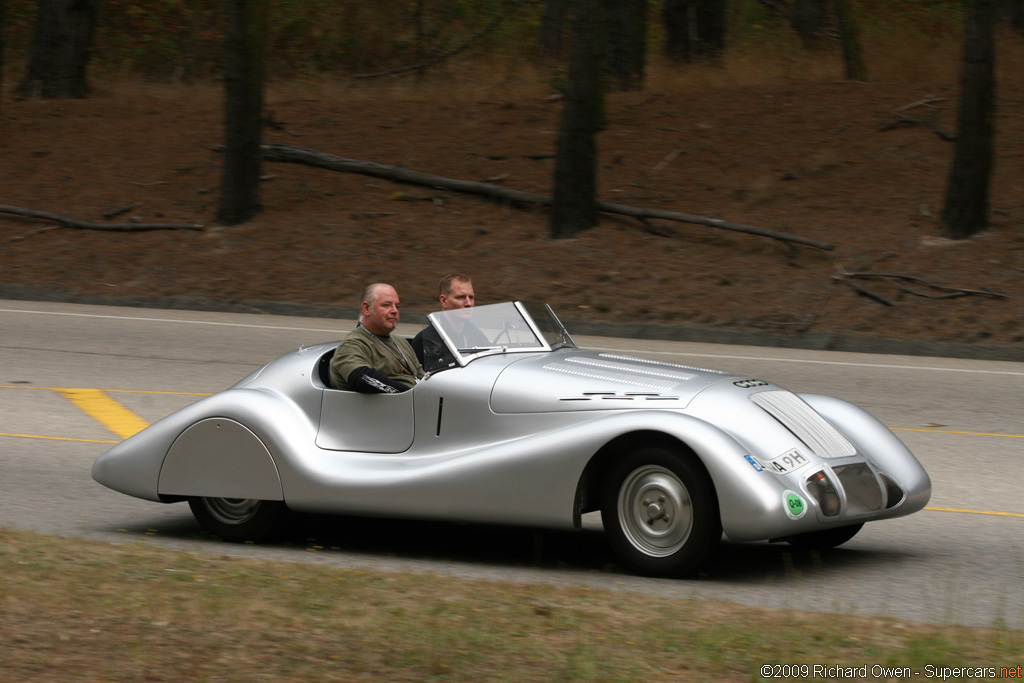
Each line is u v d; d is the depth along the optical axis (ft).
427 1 349.61
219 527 67.62
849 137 228.43
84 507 75.61
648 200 212.43
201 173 239.30
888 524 73.10
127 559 53.83
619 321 170.81
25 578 48.34
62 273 200.85
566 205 201.26
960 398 119.65
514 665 38.32
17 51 337.93
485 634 41.78
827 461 60.03
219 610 44.24
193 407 68.49
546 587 51.06
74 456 91.04
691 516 56.44
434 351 66.39
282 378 68.80
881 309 167.12
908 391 123.34
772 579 59.06
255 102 214.69
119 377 126.52
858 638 42.83
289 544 66.90
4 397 114.73
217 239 208.95
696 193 214.07
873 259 183.21
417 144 243.81
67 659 38.09
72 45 289.53
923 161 216.54
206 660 38.34
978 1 183.42
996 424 106.73
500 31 344.28
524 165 231.91
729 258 188.96
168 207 225.56
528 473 59.16
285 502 65.31
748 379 66.03
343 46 339.77
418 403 64.54
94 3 293.84
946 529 71.82
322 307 181.16
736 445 56.24
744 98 250.98
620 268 186.91
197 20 350.64
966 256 180.55
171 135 258.98
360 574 53.06
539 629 42.96
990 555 65.51
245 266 198.39
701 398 60.80
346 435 66.18
